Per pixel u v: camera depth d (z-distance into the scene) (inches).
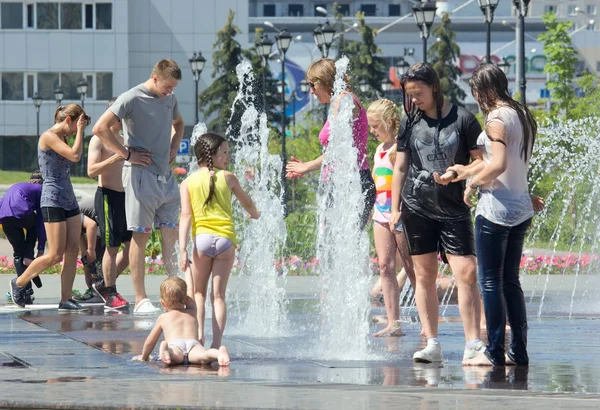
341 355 634.2
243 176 1502.2
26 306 984.9
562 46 4158.5
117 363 580.1
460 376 534.9
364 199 729.0
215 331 647.1
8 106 5713.6
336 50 6043.3
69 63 5743.1
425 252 600.7
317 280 1365.7
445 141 590.6
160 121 906.1
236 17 5994.1
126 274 1470.2
